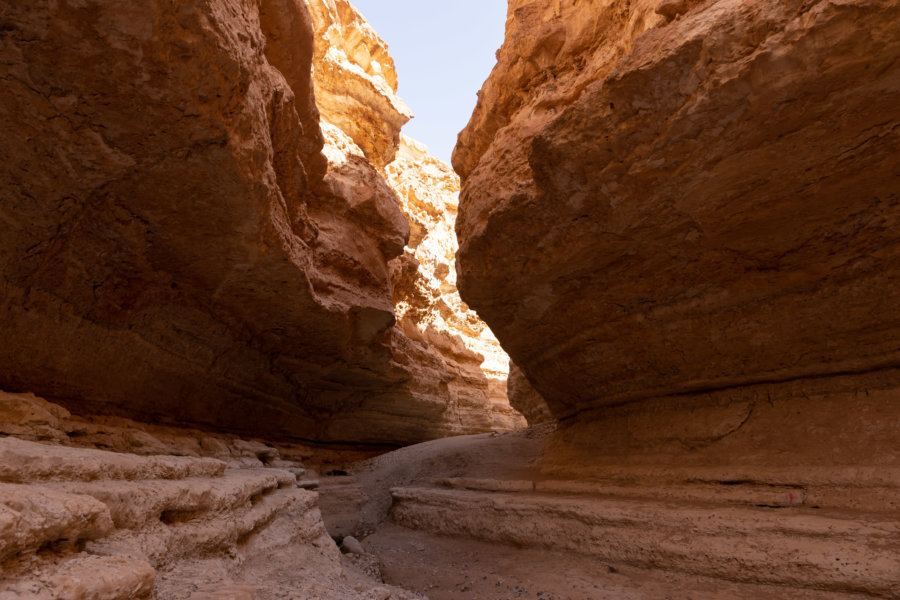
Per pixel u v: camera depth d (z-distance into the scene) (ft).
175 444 25.13
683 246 21.93
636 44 18.13
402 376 50.49
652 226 21.66
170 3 13.15
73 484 9.16
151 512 10.44
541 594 18.99
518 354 34.81
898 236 17.94
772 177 17.93
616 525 21.72
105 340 22.67
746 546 17.26
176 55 14.24
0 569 6.16
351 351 41.86
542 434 44.01
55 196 16.93
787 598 15.39
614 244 23.44
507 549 25.77
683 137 17.98
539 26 29.14
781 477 19.70
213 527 12.59
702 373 24.90
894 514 16.25
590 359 29.91
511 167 26.35
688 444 24.70
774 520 17.39
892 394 19.10
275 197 24.17
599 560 21.31
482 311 32.07
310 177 37.01
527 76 29.94
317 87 54.19
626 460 27.40
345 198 40.42
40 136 15.24
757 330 22.24
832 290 19.89
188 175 18.54
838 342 20.29
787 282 20.80
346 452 52.90
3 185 15.81
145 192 18.97
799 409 21.49
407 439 59.77
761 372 22.79
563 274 26.32
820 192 17.85
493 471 38.42
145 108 15.49
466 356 79.56
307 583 14.73
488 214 26.71
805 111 15.87
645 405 28.58
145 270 22.81
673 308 24.45
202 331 28.58
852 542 15.43
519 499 27.61
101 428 20.21
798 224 19.17
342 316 35.76
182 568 10.27
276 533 17.81
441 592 20.53
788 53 14.93
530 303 29.30
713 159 18.06
